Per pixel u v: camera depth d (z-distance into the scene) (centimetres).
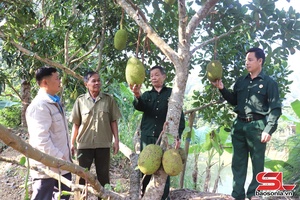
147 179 328
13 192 435
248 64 302
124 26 426
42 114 258
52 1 470
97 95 342
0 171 503
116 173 571
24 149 141
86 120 336
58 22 474
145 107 329
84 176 190
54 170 264
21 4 416
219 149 458
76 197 207
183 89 245
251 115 299
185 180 598
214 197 362
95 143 336
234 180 312
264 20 315
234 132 315
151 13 391
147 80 468
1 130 128
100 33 450
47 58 426
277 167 421
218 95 455
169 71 470
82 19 439
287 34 321
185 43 246
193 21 254
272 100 286
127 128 640
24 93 710
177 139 240
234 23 374
